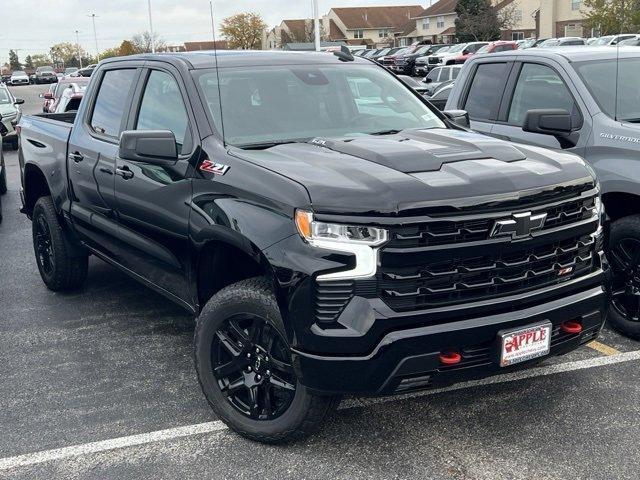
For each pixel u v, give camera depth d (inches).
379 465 138.5
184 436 151.8
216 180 148.8
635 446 142.0
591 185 145.9
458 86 263.1
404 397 165.2
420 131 167.6
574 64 219.6
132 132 156.7
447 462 138.7
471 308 128.2
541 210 134.5
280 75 183.0
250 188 139.3
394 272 124.7
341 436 149.3
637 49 229.8
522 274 134.1
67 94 643.5
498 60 248.4
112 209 191.8
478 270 129.1
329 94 182.9
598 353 186.5
